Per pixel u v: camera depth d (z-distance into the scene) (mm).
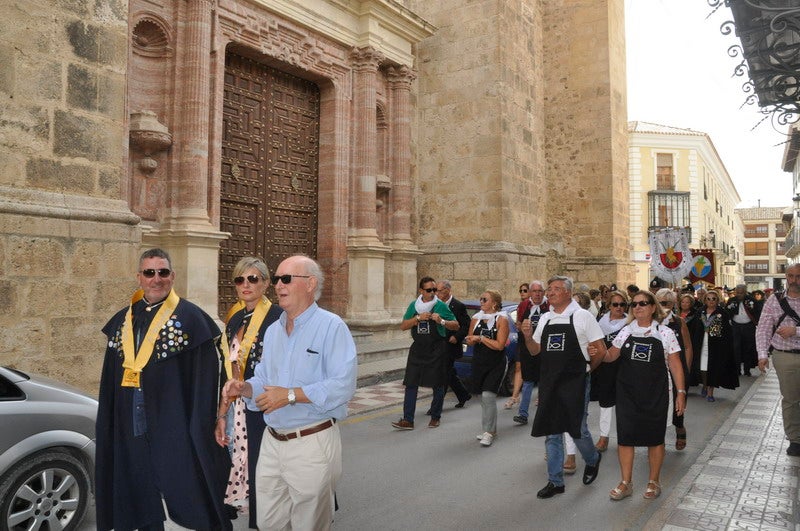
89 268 6340
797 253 42562
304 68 11648
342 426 7180
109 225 6539
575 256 17469
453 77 15133
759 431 6816
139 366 3148
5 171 5832
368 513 4391
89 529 3961
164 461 3105
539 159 17469
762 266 90000
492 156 14484
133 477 3158
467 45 14953
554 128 17906
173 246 9070
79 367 6223
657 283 11898
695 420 7766
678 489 4781
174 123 9305
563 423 4660
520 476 5285
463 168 14883
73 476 3881
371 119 12828
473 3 14891
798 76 5492
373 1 12438
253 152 11195
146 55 9250
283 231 11812
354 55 12641
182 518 3109
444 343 7062
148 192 9094
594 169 17312
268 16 10836
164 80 9344
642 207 40094
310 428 2844
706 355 9102
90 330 6324
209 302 9273
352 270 12617
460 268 14617
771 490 4746
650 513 4422
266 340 3092
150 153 9062
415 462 5695
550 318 4887
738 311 11820
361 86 12727
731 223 63375
